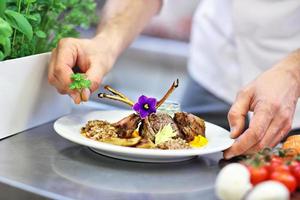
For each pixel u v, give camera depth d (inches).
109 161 38.2
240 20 62.6
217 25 68.1
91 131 39.2
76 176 35.3
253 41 62.9
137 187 34.2
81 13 48.6
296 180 32.2
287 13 60.1
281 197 27.8
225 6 67.1
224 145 38.9
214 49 68.5
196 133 40.2
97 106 50.7
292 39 61.1
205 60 70.1
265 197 27.8
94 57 44.8
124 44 52.2
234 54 66.7
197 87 72.0
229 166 30.1
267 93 41.2
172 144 38.0
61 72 41.3
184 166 38.3
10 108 41.6
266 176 31.0
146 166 37.8
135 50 88.7
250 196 28.1
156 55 87.8
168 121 40.0
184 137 40.0
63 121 41.6
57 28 47.5
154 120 39.8
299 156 34.0
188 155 36.9
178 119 40.7
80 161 37.9
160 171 37.1
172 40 89.6
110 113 44.9
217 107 67.9
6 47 40.0
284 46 61.3
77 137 38.1
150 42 89.1
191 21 86.9
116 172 36.4
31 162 37.3
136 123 39.8
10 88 41.1
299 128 59.9
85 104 51.0
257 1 61.5
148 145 37.9
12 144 40.5
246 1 61.9
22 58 41.5
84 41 45.7
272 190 27.9
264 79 42.7
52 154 39.0
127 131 39.5
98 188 33.6
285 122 41.0
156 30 89.8
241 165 30.5
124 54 89.5
